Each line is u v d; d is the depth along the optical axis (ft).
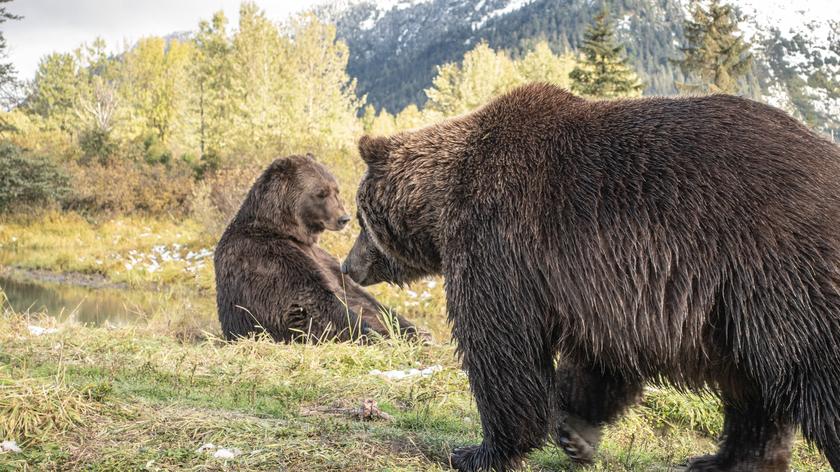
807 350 11.30
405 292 51.08
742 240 11.64
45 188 97.71
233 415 15.42
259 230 27.71
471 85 183.62
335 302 26.58
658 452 18.38
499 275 13.39
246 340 24.14
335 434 14.74
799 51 586.45
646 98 13.69
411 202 15.48
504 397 13.56
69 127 203.31
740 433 14.52
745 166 11.98
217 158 108.99
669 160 12.43
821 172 11.88
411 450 14.51
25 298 54.24
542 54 206.59
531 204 13.24
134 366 19.85
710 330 12.09
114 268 70.03
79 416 13.89
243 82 154.81
